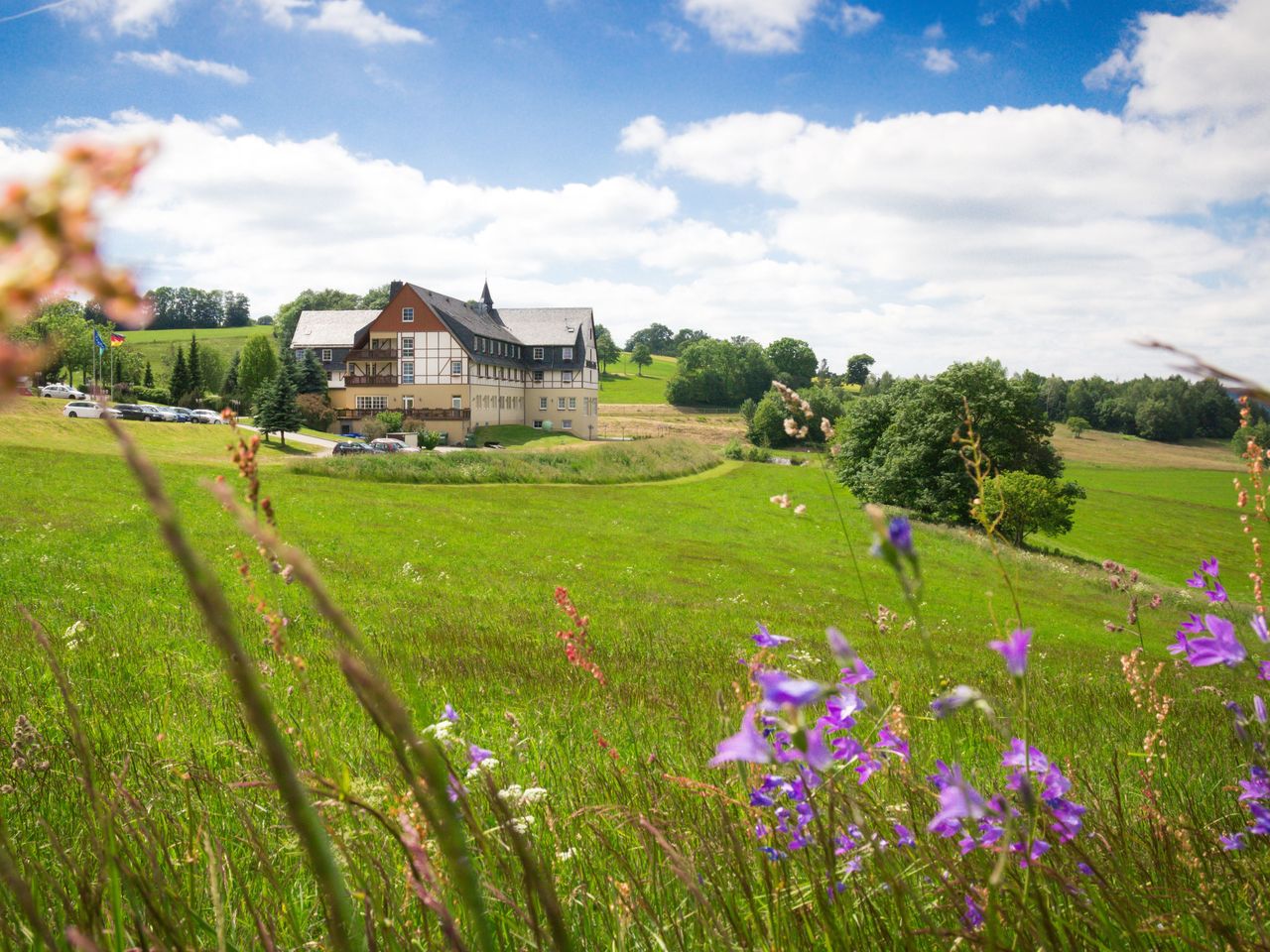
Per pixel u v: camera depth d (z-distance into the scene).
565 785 3.63
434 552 29.78
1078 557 50.09
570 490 54.44
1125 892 1.76
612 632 16.27
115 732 4.62
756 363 166.38
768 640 1.93
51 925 1.68
